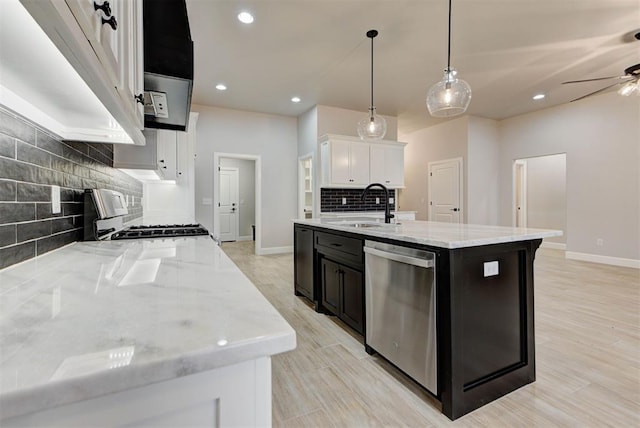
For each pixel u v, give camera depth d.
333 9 2.78
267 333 0.52
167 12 1.27
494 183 6.29
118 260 1.14
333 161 5.16
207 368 0.46
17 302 0.67
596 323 2.53
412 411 1.52
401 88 4.66
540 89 4.70
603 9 2.78
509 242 1.62
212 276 0.90
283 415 1.49
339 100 5.18
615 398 1.60
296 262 3.37
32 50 0.66
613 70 4.05
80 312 0.61
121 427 0.44
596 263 4.94
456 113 2.81
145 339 0.49
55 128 1.28
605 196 4.92
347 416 1.49
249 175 8.48
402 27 3.06
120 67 0.85
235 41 3.30
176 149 3.07
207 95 4.93
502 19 2.93
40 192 1.19
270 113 5.95
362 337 2.34
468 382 1.51
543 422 1.44
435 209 6.72
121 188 2.51
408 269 1.68
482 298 1.55
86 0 0.57
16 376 0.39
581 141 5.17
